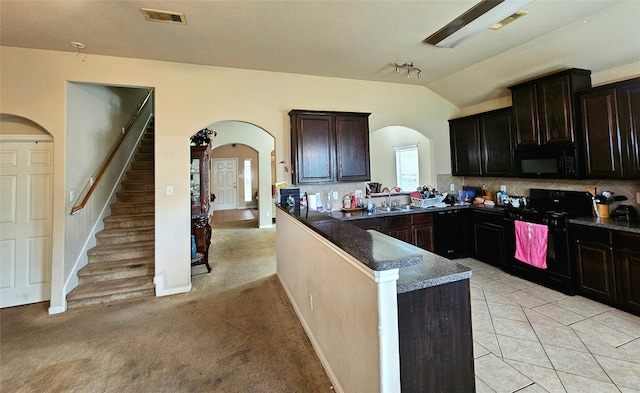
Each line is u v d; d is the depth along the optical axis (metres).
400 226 4.12
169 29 2.75
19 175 3.33
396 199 4.83
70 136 3.33
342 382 1.77
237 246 5.84
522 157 3.89
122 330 2.70
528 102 3.75
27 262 3.35
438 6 2.45
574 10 2.59
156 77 3.50
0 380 2.05
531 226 3.50
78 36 2.86
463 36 2.98
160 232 3.50
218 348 2.39
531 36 3.07
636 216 3.02
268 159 8.00
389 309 1.28
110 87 4.43
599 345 2.25
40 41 2.95
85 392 1.92
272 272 4.24
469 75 4.15
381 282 1.27
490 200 4.59
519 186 4.29
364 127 4.16
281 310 3.04
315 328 2.31
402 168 7.17
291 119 3.93
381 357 1.28
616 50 3.01
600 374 1.94
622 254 2.74
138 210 4.51
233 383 1.98
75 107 3.44
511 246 3.81
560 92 3.40
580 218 3.19
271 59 3.53
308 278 2.48
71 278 3.37
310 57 3.50
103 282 3.55
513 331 2.49
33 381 2.03
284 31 2.84
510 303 3.00
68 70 3.20
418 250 1.68
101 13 2.46
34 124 3.32
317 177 3.90
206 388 1.93
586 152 3.19
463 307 1.44
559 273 3.24
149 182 4.93
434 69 4.01
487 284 3.51
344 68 3.89
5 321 2.91
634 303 2.66
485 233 4.22
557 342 2.31
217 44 3.09
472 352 1.46
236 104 3.80
